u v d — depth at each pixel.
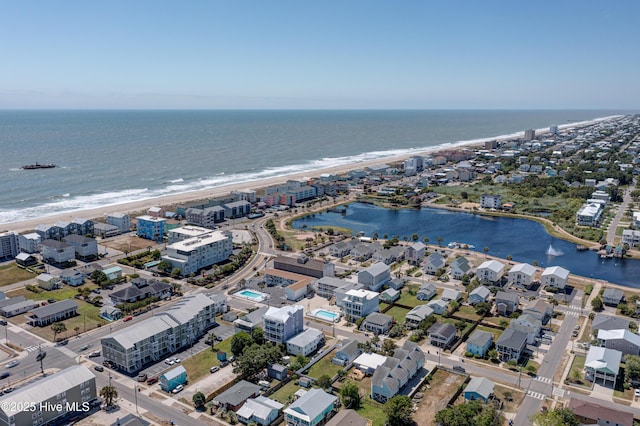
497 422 101.06
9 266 197.25
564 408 107.38
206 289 178.38
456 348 137.62
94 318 152.25
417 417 104.94
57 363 125.06
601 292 178.62
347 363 127.50
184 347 136.00
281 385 117.56
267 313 140.12
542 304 157.88
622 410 108.31
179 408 107.75
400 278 187.75
